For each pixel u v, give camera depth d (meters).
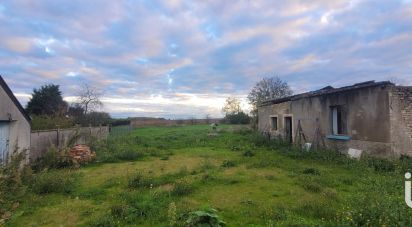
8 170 6.90
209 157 13.22
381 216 4.31
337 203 5.88
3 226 5.22
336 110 12.39
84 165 11.85
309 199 6.29
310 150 12.84
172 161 12.48
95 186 8.19
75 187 7.96
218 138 21.73
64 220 5.54
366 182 7.32
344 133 11.80
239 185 7.82
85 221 5.41
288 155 12.68
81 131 16.22
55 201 6.71
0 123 9.29
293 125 15.98
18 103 10.01
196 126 44.81
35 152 11.33
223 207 6.00
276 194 6.87
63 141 13.70
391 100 9.55
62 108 25.08
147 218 5.36
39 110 31.45
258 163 10.80
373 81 9.95
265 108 20.81
